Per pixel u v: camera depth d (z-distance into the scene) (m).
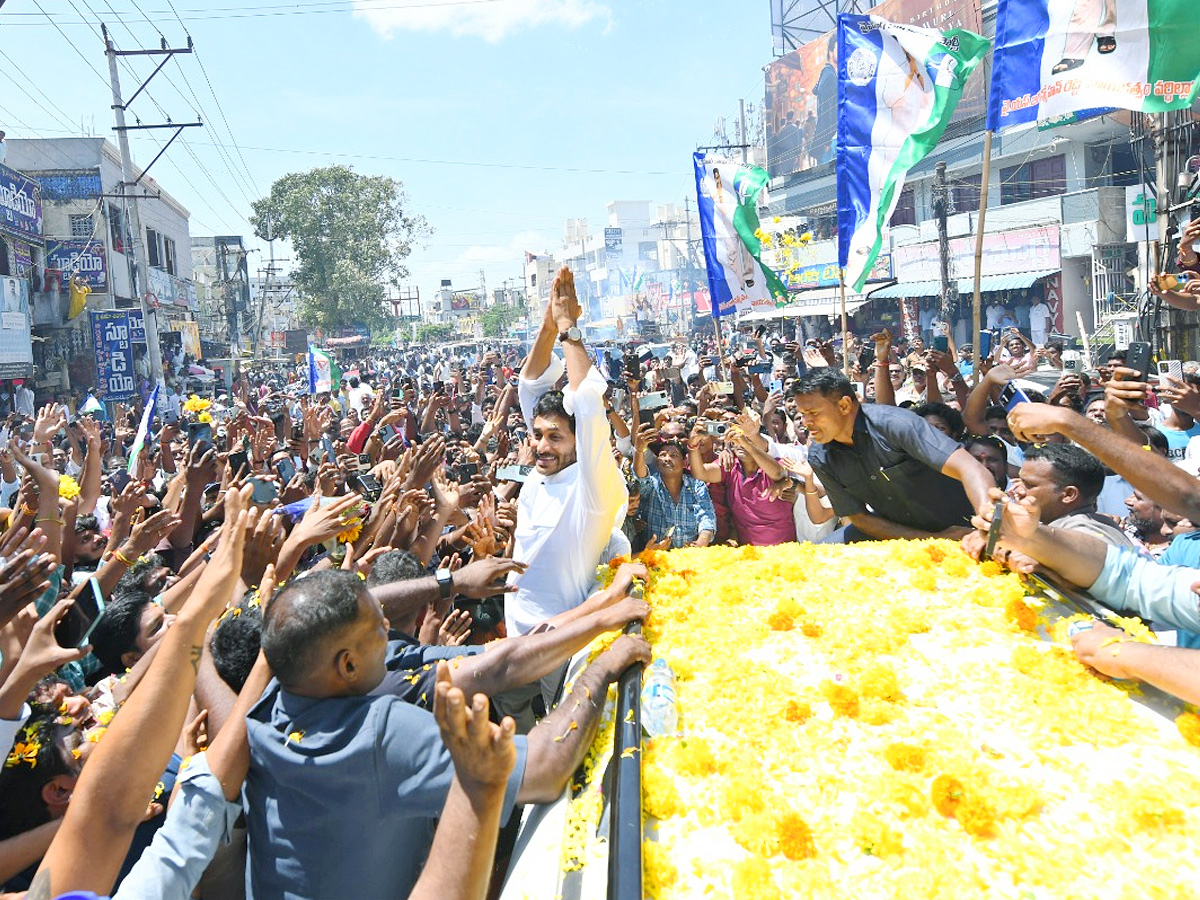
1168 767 2.01
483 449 9.45
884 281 34.62
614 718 2.54
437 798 2.13
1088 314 28.22
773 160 43.16
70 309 28.42
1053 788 1.99
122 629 3.84
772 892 1.76
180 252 47.59
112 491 9.22
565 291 3.95
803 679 2.54
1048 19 6.77
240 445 9.20
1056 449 4.05
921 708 2.34
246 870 2.29
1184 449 7.32
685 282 67.06
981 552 3.15
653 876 1.86
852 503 4.44
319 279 62.34
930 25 32.19
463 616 4.27
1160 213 12.97
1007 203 31.47
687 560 3.63
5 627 3.00
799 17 42.94
